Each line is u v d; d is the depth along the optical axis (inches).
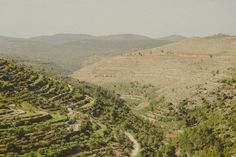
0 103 7436.0
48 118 7096.5
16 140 5885.8
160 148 7746.1
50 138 6299.2
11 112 6934.1
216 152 7003.0
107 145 6924.2
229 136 7869.1
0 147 5600.4
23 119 6633.9
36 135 6240.2
